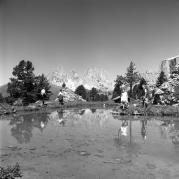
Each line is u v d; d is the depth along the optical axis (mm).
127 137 16344
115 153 12086
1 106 36656
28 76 52094
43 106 46625
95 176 8914
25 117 30250
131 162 10648
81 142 14688
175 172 9383
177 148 13180
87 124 23469
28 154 11828
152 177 8828
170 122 24984
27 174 9086
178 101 40750
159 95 43344
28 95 52125
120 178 8734
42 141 15008
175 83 43469
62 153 12047
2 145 13828
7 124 23219
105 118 29500
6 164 10250
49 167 9891
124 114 33719
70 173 9195
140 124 23422
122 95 38031
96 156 11562
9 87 50969
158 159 11078
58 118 29344
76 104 60281
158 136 16750
